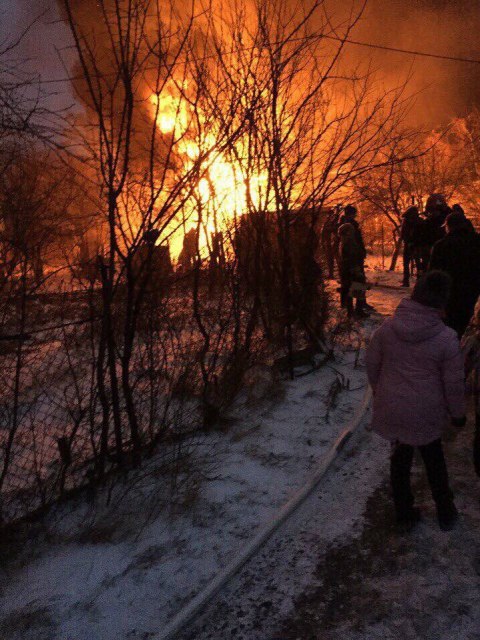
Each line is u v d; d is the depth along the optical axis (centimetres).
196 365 541
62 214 379
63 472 394
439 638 284
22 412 458
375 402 363
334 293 1089
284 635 294
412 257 1223
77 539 364
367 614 304
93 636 292
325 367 669
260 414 539
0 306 395
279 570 340
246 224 609
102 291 417
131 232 419
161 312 498
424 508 395
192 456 454
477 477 431
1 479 374
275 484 427
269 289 664
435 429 348
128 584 327
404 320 347
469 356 385
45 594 319
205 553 353
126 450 449
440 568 334
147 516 384
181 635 297
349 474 443
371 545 358
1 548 353
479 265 577
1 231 368
